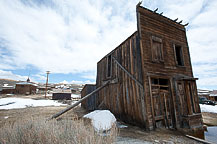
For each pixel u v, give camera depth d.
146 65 6.51
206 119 10.39
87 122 4.91
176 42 8.48
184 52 8.79
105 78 11.06
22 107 13.78
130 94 7.23
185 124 6.50
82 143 2.25
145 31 7.10
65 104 18.11
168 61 7.57
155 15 7.89
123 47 8.62
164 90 6.94
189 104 7.00
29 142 2.48
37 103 17.23
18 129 3.06
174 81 7.31
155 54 7.13
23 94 38.91
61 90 28.92
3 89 40.56
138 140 4.37
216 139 5.77
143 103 6.07
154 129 5.74
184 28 9.39
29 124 3.34
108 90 10.17
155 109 6.27
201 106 16.70
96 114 5.56
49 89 59.03
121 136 4.75
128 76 7.61
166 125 6.35
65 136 2.64
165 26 8.22
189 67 8.74
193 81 7.83
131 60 7.46
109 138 2.68
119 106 8.30
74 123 3.59
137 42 7.02
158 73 6.84
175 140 4.63
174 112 6.70
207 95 30.16
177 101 6.94
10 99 19.00
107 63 10.99
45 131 2.79
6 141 2.53
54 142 2.39
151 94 6.19
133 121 6.73
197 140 4.77
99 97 11.74
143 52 6.63
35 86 46.81
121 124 6.93
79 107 15.07
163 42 7.74
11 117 7.62
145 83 6.16
